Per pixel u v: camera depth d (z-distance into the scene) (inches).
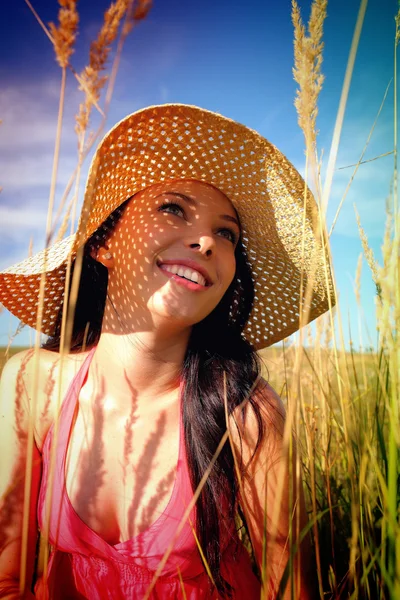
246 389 69.1
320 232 43.6
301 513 64.2
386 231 38.8
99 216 65.8
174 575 59.1
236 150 72.6
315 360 74.2
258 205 79.1
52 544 62.2
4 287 82.5
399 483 50.9
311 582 63.5
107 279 78.4
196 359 70.4
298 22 45.0
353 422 54.1
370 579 55.4
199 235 65.2
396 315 38.9
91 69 34.9
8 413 68.8
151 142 69.5
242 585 65.7
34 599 59.1
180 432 65.8
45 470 64.9
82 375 68.7
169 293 63.2
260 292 91.5
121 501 63.6
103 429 66.5
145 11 33.3
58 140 39.4
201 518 60.4
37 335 42.5
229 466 64.9
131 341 66.7
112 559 59.8
